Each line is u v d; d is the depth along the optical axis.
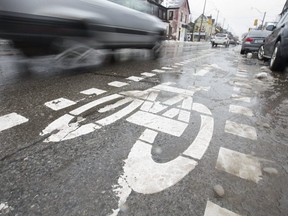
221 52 13.56
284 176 1.39
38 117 2.10
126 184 1.26
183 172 1.39
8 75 3.70
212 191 1.24
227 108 2.61
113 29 4.49
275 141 1.84
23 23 2.80
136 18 5.33
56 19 3.14
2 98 2.57
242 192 1.24
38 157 1.48
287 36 4.96
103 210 1.08
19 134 1.77
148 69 5.16
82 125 1.99
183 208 1.11
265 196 1.21
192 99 2.89
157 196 1.19
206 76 4.68
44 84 3.28
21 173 1.32
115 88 3.27
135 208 1.10
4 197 1.13
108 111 2.34
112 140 1.75
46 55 3.63
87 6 3.66
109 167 1.41
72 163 1.44
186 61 7.27
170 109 2.48
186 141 1.78
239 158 1.57
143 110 2.41
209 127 2.05
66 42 3.61
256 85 3.99
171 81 3.96
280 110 2.63
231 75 4.96
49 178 1.29
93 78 3.85
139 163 1.46
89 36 3.92
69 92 2.94
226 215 1.08
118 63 5.85
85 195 1.17
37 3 2.85
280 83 4.25
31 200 1.12
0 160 1.43
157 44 7.08
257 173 1.41
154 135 1.86
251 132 1.99
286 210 1.12
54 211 1.06
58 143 1.67
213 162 1.51
